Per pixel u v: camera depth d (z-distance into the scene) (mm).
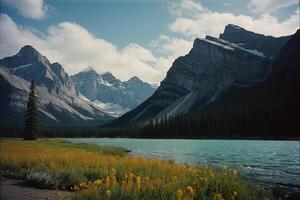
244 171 29719
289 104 155125
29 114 89812
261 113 153500
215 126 162375
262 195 13648
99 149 47188
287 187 21422
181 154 53438
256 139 139750
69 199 10438
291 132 135375
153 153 56031
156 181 11750
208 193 11469
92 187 10383
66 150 34625
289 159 43406
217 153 56000
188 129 174750
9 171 19312
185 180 12109
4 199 12188
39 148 39312
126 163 19203
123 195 9586
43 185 14836
